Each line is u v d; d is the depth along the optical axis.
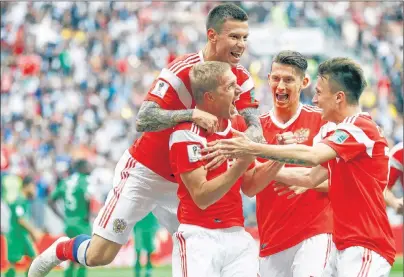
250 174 10.20
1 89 38.16
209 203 9.40
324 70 9.72
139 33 41.38
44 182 29.92
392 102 38.94
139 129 10.24
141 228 20.81
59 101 36.91
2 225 20.86
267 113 11.88
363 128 9.43
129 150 11.53
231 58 10.26
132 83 38.66
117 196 11.41
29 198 23.70
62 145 33.41
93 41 40.69
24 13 42.09
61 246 11.85
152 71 39.66
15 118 36.53
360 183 9.41
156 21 42.38
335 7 42.44
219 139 9.66
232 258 9.66
